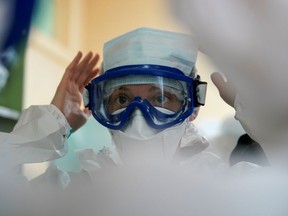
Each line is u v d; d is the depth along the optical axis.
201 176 0.46
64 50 2.16
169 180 0.44
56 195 0.44
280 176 0.47
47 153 0.71
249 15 0.46
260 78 0.49
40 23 1.93
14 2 0.66
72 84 0.85
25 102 1.70
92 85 0.70
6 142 0.68
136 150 0.64
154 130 0.65
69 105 0.84
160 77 0.65
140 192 0.42
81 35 2.31
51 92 2.01
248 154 0.76
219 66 0.53
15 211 0.42
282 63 0.47
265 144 0.57
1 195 0.43
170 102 0.67
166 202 0.42
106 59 0.71
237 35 0.47
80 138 1.04
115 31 2.29
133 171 0.45
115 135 0.68
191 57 0.68
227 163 0.75
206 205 0.42
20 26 0.69
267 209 0.43
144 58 0.67
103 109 0.69
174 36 0.68
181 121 0.66
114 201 0.42
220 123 1.21
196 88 0.68
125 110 0.65
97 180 0.48
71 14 2.24
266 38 0.47
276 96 0.49
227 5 0.47
